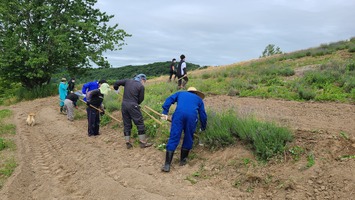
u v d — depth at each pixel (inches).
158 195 184.7
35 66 819.4
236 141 229.6
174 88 532.4
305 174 180.1
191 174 210.4
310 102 366.9
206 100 418.3
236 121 239.1
